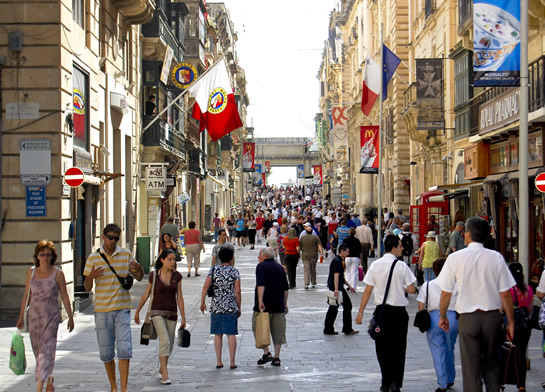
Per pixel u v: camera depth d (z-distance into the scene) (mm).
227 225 48188
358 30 68062
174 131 36219
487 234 8375
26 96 17453
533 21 21422
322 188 111438
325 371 11914
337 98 91188
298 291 24047
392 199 51406
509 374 9039
